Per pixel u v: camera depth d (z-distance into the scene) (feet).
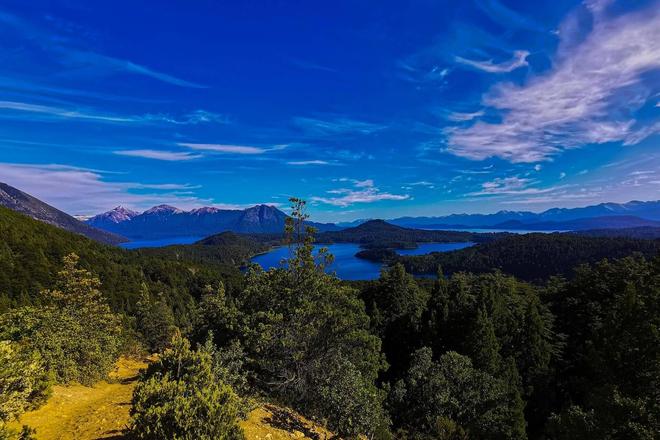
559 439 46.14
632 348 49.85
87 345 53.78
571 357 116.06
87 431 31.48
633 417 41.50
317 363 47.60
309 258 55.31
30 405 33.42
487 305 117.60
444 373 72.79
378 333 128.57
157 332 131.64
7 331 47.11
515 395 69.26
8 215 329.11
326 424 43.19
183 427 23.52
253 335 48.91
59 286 81.61
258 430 34.37
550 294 161.99
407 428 66.54
